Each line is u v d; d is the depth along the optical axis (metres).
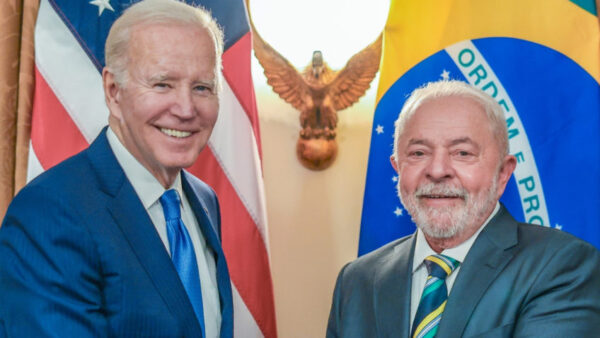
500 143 1.92
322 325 3.31
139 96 1.67
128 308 1.59
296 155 3.34
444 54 2.91
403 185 1.95
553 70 2.80
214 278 1.90
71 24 2.79
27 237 1.58
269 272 2.90
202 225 1.92
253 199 2.88
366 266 2.09
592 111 2.75
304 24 3.40
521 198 2.78
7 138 2.88
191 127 1.72
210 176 2.85
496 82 2.84
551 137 2.77
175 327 1.62
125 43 1.69
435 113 1.90
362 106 3.36
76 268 1.56
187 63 1.69
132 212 1.68
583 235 2.69
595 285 1.76
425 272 1.96
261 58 3.34
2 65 2.88
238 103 2.91
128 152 1.76
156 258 1.66
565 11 2.83
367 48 3.35
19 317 1.54
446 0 2.94
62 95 2.74
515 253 1.82
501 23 2.87
